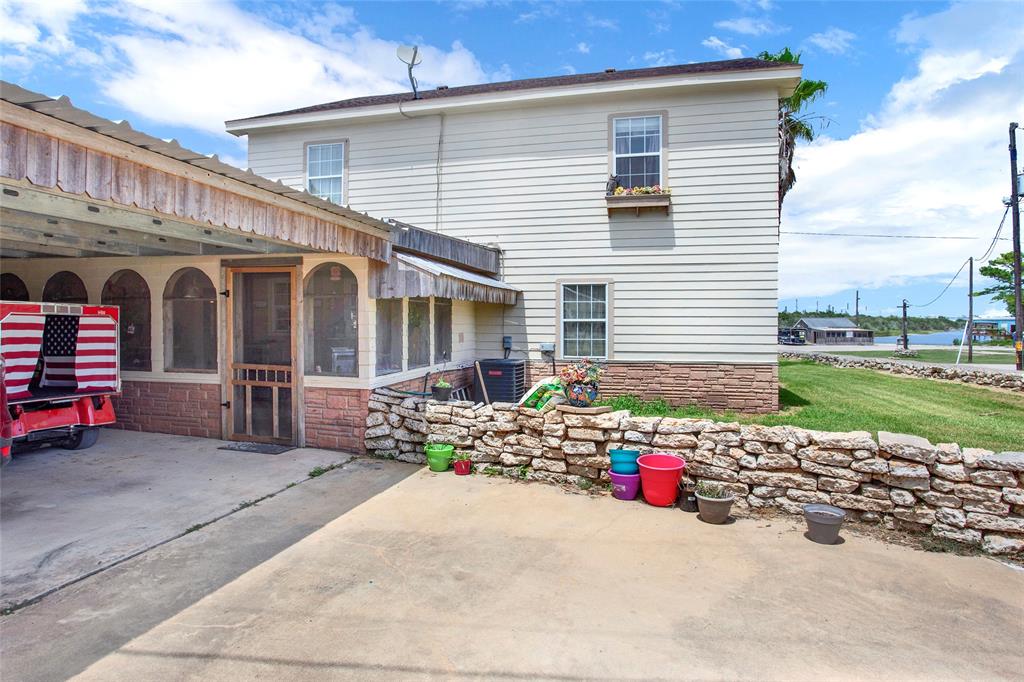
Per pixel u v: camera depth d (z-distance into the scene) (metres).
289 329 7.65
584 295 11.70
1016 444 7.27
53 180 3.22
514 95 11.50
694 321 11.13
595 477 6.16
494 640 3.21
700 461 5.70
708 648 3.16
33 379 7.11
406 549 4.49
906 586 3.99
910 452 4.97
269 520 5.06
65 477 6.11
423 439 7.01
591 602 3.67
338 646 3.13
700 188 11.06
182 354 8.10
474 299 9.02
